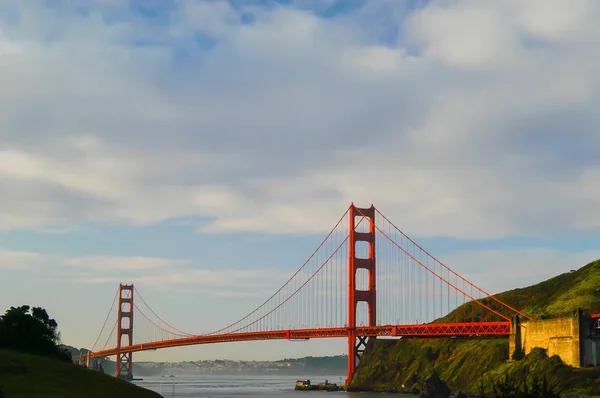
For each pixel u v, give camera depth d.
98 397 145.12
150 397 158.12
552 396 111.69
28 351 185.88
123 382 164.00
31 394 137.12
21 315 196.62
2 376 146.62
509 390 113.44
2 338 186.75
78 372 159.38
